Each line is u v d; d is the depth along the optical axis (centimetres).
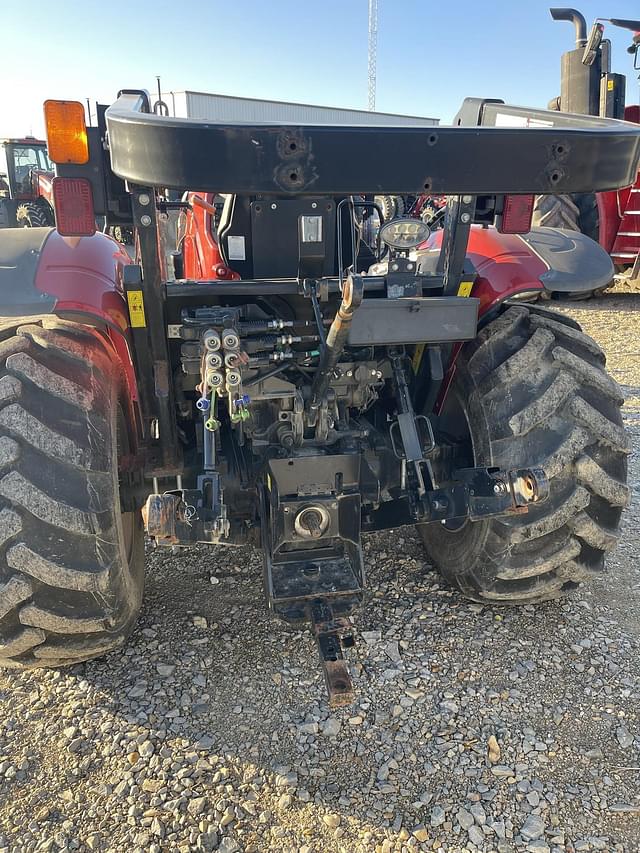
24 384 194
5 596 187
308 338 214
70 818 184
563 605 277
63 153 179
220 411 260
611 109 754
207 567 300
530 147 172
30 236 217
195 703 223
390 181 167
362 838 179
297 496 230
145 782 194
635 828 183
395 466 258
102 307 200
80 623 201
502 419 230
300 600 218
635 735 213
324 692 229
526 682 234
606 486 231
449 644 252
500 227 220
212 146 157
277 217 233
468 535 256
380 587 288
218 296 217
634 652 250
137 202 182
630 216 853
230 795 191
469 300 210
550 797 191
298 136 159
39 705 222
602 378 233
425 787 194
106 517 196
